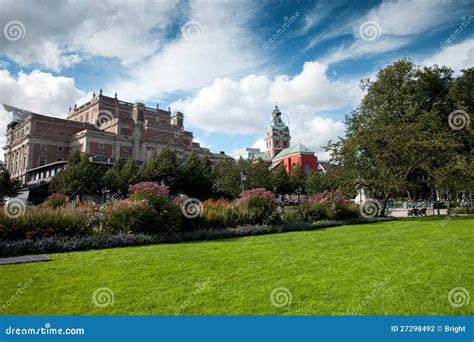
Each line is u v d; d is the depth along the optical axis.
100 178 43.31
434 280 5.88
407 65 31.47
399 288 5.48
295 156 87.88
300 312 4.62
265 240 11.90
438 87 31.92
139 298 5.22
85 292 5.52
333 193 22.16
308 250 9.38
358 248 9.54
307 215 19.06
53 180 42.62
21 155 72.06
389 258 7.87
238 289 5.61
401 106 30.67
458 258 7.68
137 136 74.62
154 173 45.53
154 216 12.28
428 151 21.89
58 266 7.44
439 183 23.67
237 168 48.38
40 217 10.70
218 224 14.50
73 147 71.25
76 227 11.20
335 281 5.97
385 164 22.92
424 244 9.92
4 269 7.15
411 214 27.02
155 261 7.96
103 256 8.72
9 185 44.66
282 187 59.81
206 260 8.05
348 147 23.38
